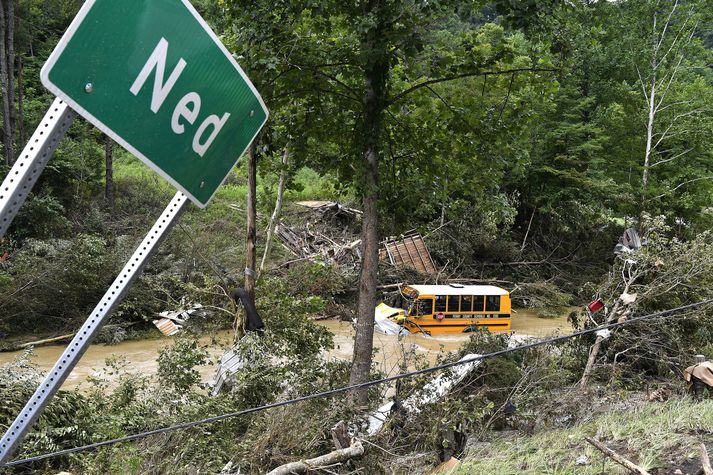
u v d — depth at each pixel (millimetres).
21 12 55188
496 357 16938
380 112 17703
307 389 15992
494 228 45094
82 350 2992
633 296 19203
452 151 19812
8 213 2395
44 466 14164
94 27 2430
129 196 47844
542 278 47469
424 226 21203
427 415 13133
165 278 33719
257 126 3105
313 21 17297
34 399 2955
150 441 13211
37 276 31656
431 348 31047
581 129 47469
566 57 17000
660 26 47469
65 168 42750
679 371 18469
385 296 39531
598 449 9820
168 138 2740
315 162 19875
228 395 15969
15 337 31219
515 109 18625
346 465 11547
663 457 9766
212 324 26656
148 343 30797
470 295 35281
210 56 2789
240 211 47844
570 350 19547
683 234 49125
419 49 15430
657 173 51094
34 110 51500
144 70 2590
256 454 12188
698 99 48438
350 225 48156
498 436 13969
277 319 20312
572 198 49219
